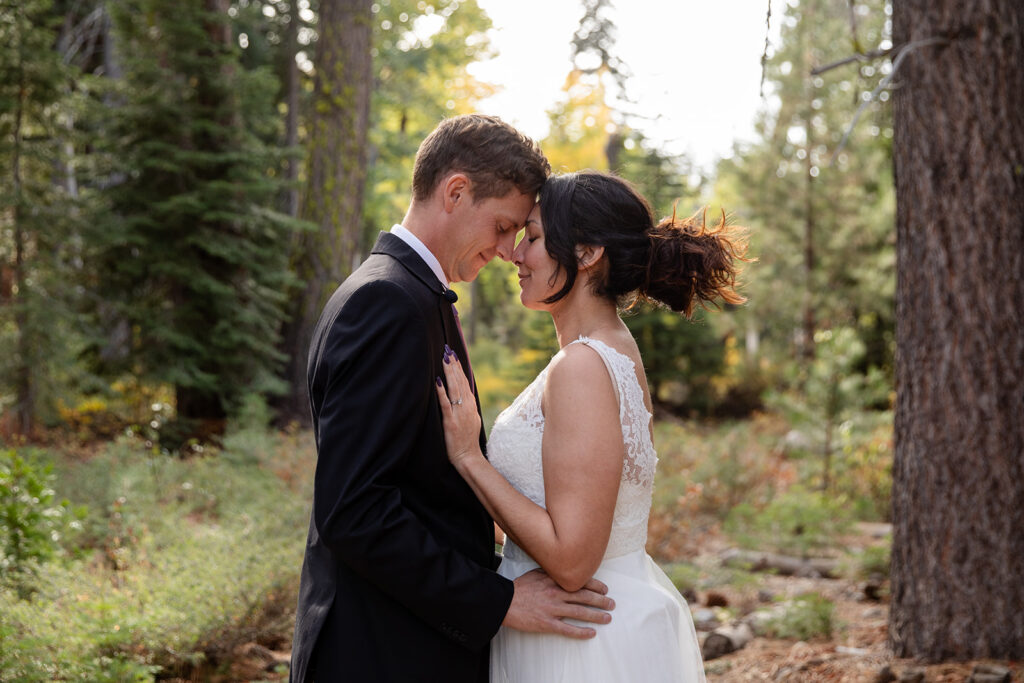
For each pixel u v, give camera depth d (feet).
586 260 7.04
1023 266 11.84
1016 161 11.80
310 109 37.32
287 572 13.38
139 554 14.70
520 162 6.85
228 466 23.36
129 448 24.18
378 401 5.98
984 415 11.91
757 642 14.75
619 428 6.68
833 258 54.34
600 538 6.57
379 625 6.34
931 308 12.21
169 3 33.63
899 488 12.74
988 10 11.82
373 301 6.19
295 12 55.31
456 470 6.75
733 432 35.91
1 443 22.72
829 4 51.49
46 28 32.24
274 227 36.24
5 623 10.67
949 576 12.09
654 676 6.75
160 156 33.73
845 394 29.68
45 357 30.12
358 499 5.85
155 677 12.00
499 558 7.63
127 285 34.01
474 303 98.22
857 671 12.21
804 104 53.78
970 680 10.97
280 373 36.81
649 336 58.80
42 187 31.91
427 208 6.82
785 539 22.68
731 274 7.40
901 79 12.41
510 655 7.15
